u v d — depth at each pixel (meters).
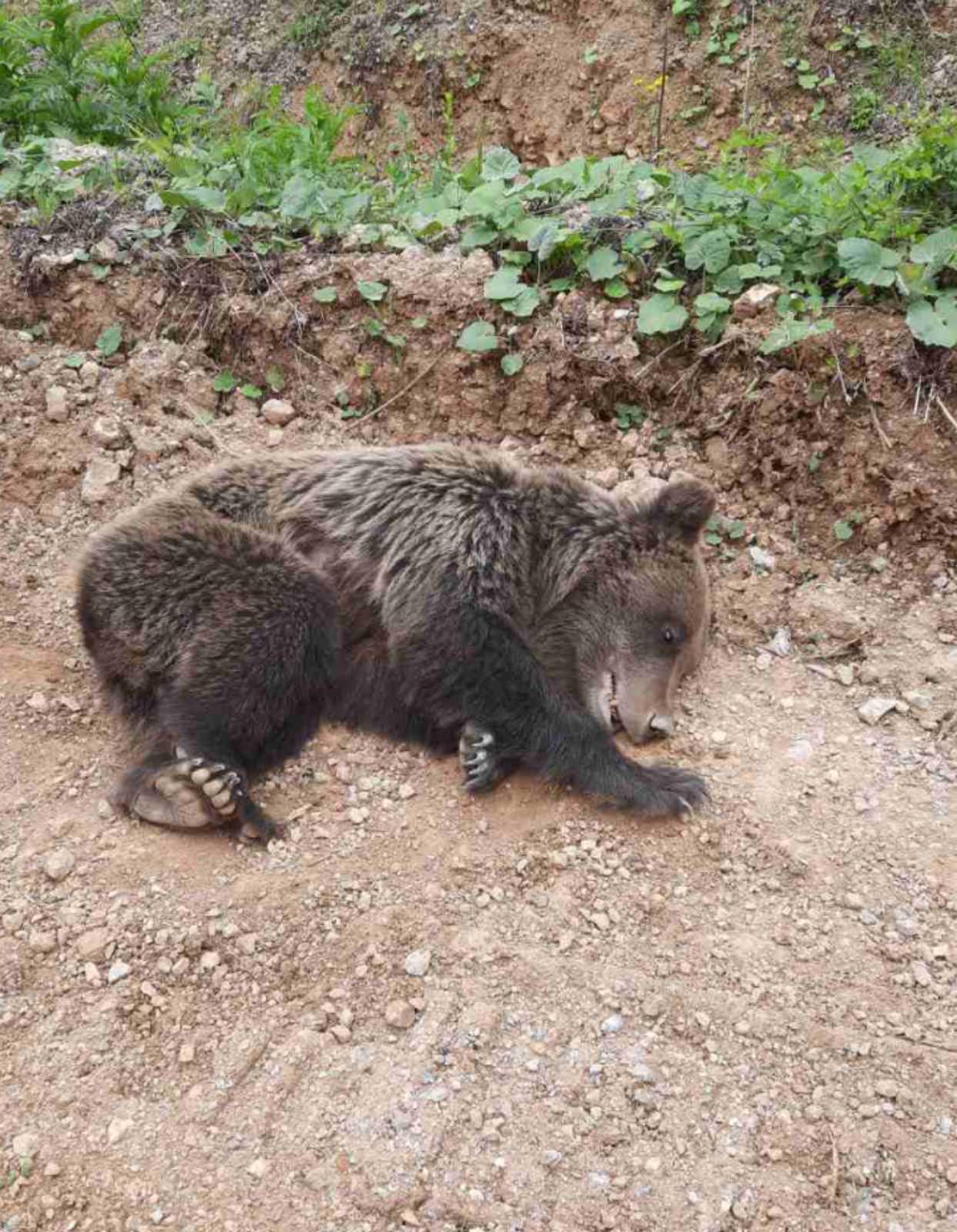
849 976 1.28
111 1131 1.10
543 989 1.24
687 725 1.60
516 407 1.97
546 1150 1.10
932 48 2.80
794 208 1.95
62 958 1.25
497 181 2.09
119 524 1.54
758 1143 1.13
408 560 1.56
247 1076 1.16
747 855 1.41
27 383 1.97
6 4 3.58
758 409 1.87
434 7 3.41
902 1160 1.12
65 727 1.53
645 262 1.98
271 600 1.47
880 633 1.72
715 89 3.01
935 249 1.83
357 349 2.04
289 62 3.62
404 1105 1.13
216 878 1.34
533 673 1.51
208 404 2.02
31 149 2.40
